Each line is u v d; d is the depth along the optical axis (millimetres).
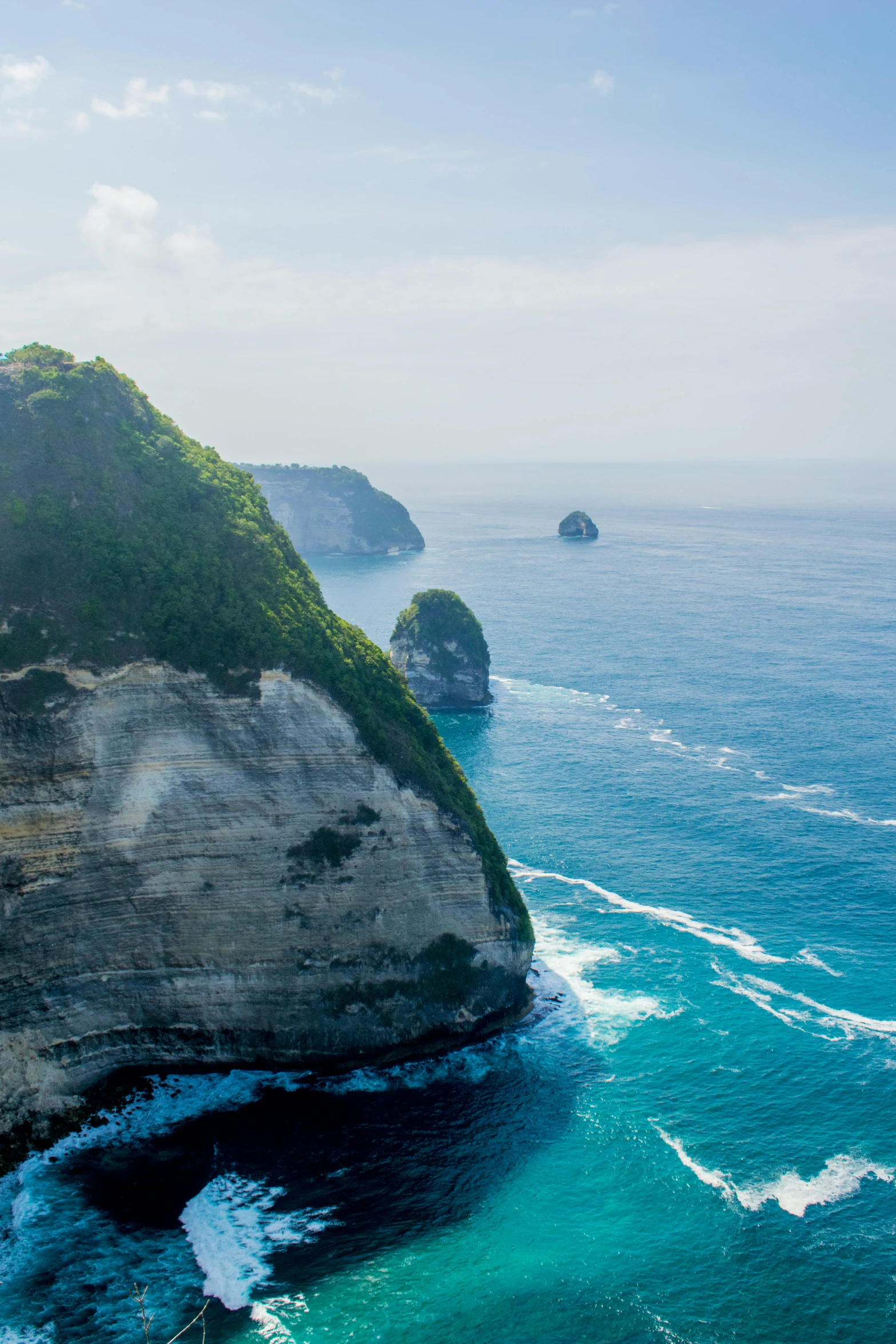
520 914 72062
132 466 68875
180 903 62625
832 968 75438
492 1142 59156
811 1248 51250
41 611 59812
